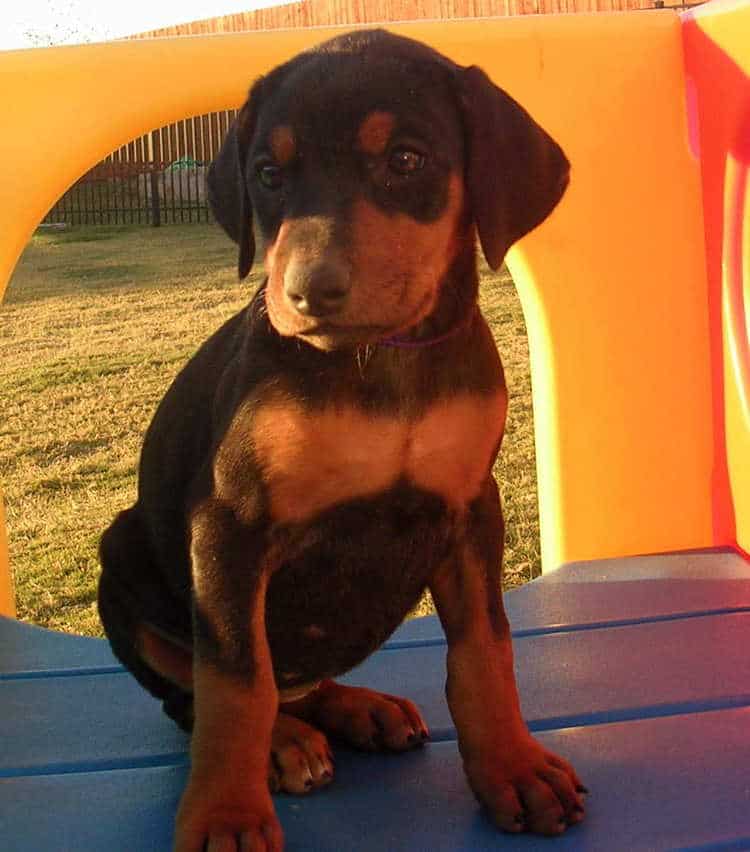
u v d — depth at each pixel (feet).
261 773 2.11
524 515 5.56
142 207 13.67
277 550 2.24
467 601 2.32
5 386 7.79
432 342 2.22
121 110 3.49
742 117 3.44
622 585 3.41
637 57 3.62
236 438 2.20
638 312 3.65
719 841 2.16
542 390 3.68
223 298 9.70
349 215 2.06
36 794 2.41
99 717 2.78
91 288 10.36
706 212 3.65
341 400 2.18
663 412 3.68
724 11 3.46
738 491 3.62
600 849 2.14
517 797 2.19
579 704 2.71
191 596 2.30
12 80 3.45
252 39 3.53
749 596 3.30
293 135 2.14
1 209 3.43
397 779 2.41
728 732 2.56
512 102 2.30
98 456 6.59
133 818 2.31
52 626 4.76
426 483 2.26
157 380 7.76
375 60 2.19
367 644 2.43
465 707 2.27
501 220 2.22
